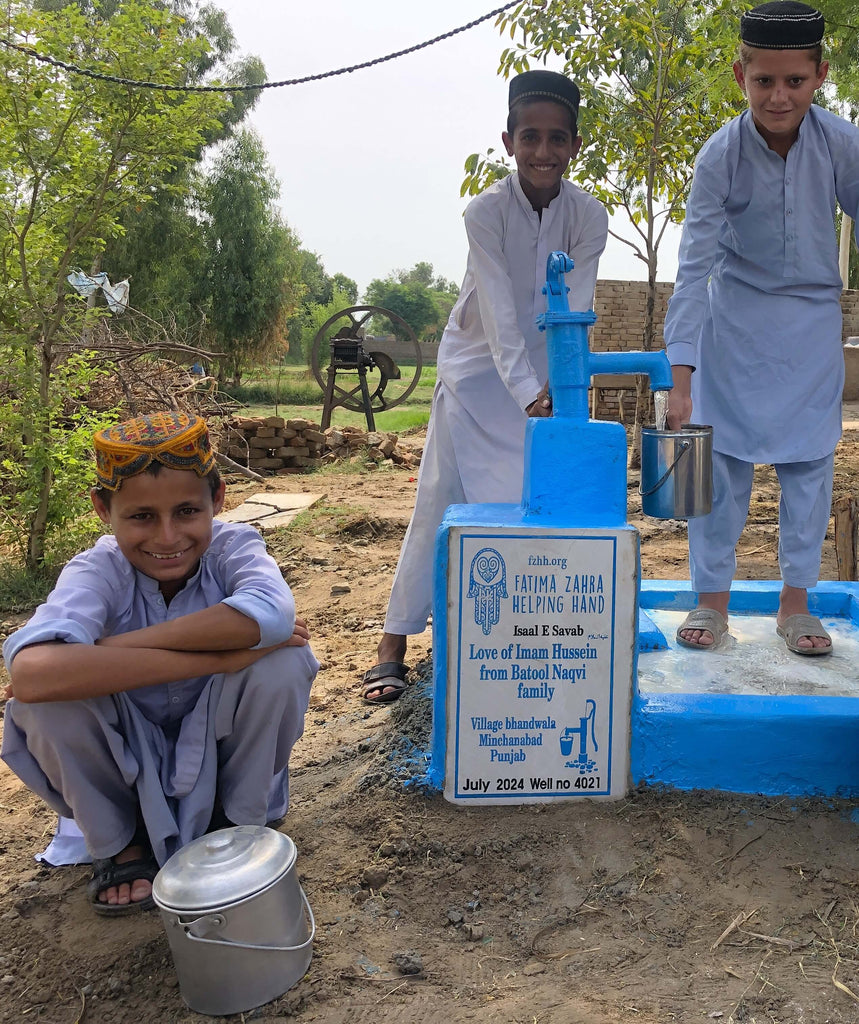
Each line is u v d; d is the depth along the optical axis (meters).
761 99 2.55
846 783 2.48
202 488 2.15
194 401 9.12
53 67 5.37
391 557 6.07
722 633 3.07
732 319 2.87
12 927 2.14
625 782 2.48
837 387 2.91
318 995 1.85
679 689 2.70
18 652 1.97
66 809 2.21
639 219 8.87
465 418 3.09
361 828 2.42
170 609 2.31
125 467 2.05
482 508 2.64
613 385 10.05
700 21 8.52
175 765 2.21
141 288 27.02
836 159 2.69
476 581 2.37
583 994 1.81
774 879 2.15
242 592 2.14
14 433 5.89
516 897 2.13
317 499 8.07
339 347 14.31
